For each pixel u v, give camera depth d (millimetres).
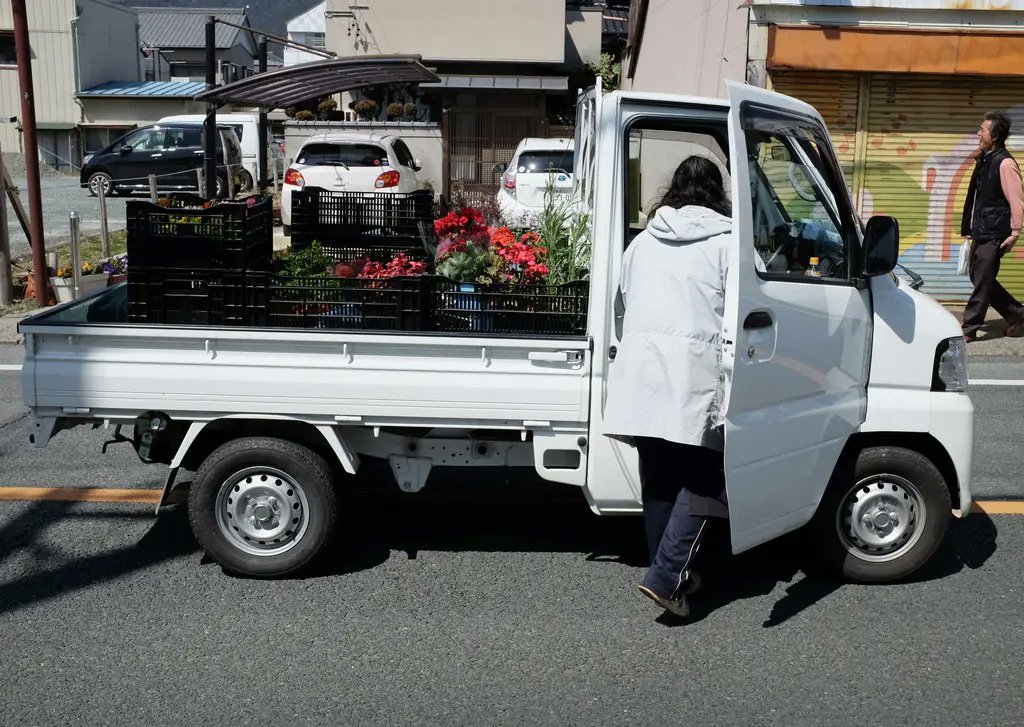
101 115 37281
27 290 12344
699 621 4559
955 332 4777
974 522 5750
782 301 4270
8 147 37000
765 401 4270
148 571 5012
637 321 4234
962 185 12148
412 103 25688
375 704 3871
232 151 22844
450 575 5004
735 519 4227
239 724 3730
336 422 4664
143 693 3926
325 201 7219
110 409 4695
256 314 4793
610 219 4523
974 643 4359
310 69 5691
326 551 4891
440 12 24625
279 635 4391
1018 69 11516
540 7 24609
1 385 8672
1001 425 7633
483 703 3883
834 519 4820
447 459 4957
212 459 4742
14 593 4766
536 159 14812
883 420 4711
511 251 5020
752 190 4379
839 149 12070
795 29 11484
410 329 4715
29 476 6355
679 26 15547
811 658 4234
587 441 4668
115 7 40125
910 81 11883
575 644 4340
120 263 12930
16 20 11312
